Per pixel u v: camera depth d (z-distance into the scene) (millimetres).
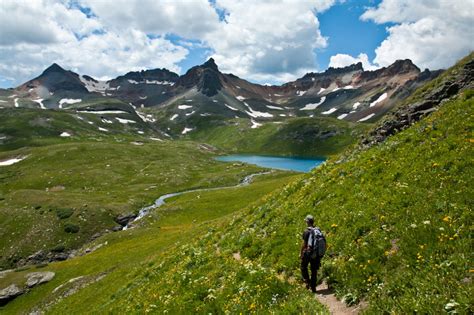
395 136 26516
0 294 63156
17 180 185750
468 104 23125
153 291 22391
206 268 20797
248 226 27859
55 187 172875
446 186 15773
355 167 24516
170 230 90375
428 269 11203
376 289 11930
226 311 14219
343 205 19812
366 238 15547
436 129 22531
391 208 16500
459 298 9055
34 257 99125
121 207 128250
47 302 54406
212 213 109625
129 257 63156
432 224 13453
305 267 14227
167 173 194250
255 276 15742
